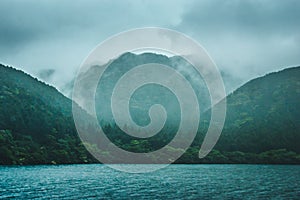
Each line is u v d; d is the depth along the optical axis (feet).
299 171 487.61
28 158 514.68
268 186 285.23
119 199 203.21
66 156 575.79
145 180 329.93
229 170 499.10
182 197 214.90
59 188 246.88
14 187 246.27
